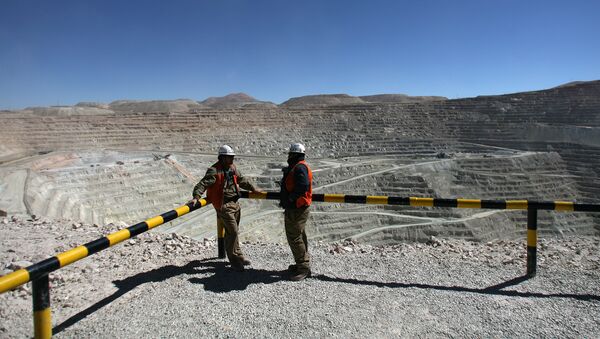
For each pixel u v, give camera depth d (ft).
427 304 17.01
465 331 14.85
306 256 19.90
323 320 15.49
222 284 19.13
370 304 16.94
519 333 14.74
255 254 24.09
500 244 28.76
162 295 17.83
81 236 28.22
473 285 19.11
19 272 11.31
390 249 26.04
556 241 31.68
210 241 28.48
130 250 24.90
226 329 14.78
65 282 19.31
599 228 167.63
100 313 16.11
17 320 15.56
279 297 17.56
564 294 18.11
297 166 19.16
